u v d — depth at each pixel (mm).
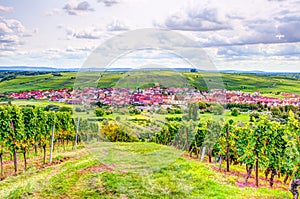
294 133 5844
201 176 6012
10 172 6465
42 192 5699
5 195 5680
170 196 5543
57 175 6176
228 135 6840
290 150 5812
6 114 6605
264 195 5734
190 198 5434
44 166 6605
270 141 6188
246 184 6160
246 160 6402
